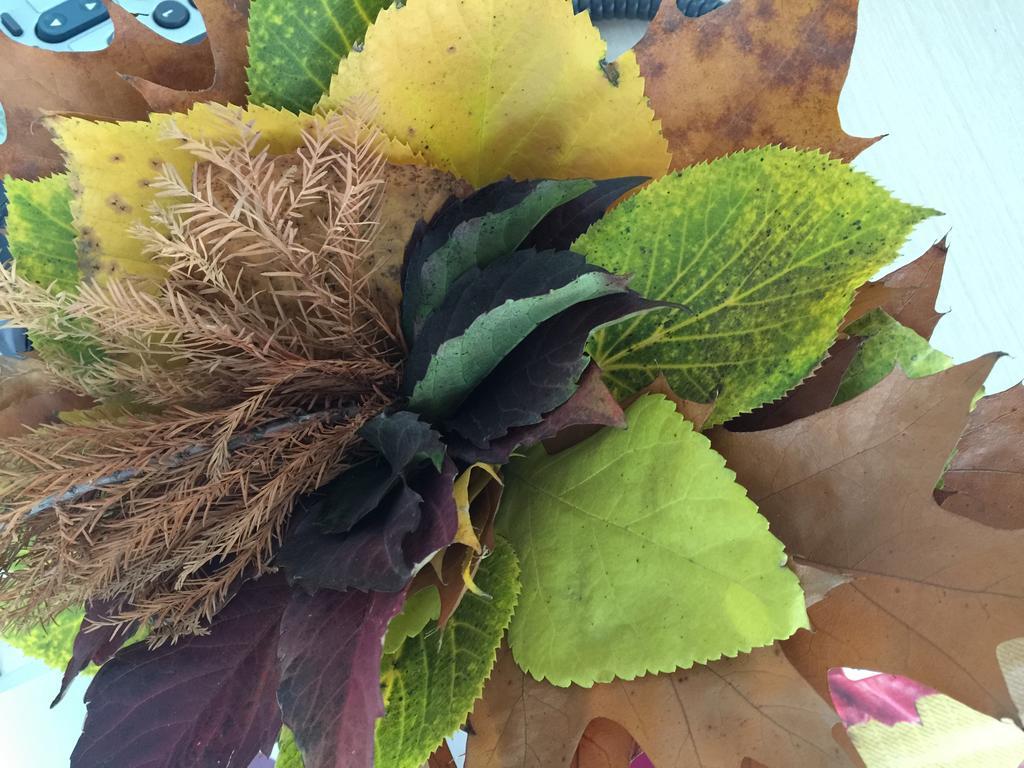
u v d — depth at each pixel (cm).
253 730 19
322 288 19
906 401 19
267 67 20
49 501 17
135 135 18
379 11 20
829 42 21
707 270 20
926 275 25
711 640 18
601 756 21
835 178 19
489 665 19
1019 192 51
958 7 55
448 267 19
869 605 19
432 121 21
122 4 41
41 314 18
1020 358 49
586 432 21
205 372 19
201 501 18
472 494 19
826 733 18
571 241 21
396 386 21
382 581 17
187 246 17
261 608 20
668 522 19
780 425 22
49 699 33
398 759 19
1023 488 23
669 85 22
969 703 18
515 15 20
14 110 21
